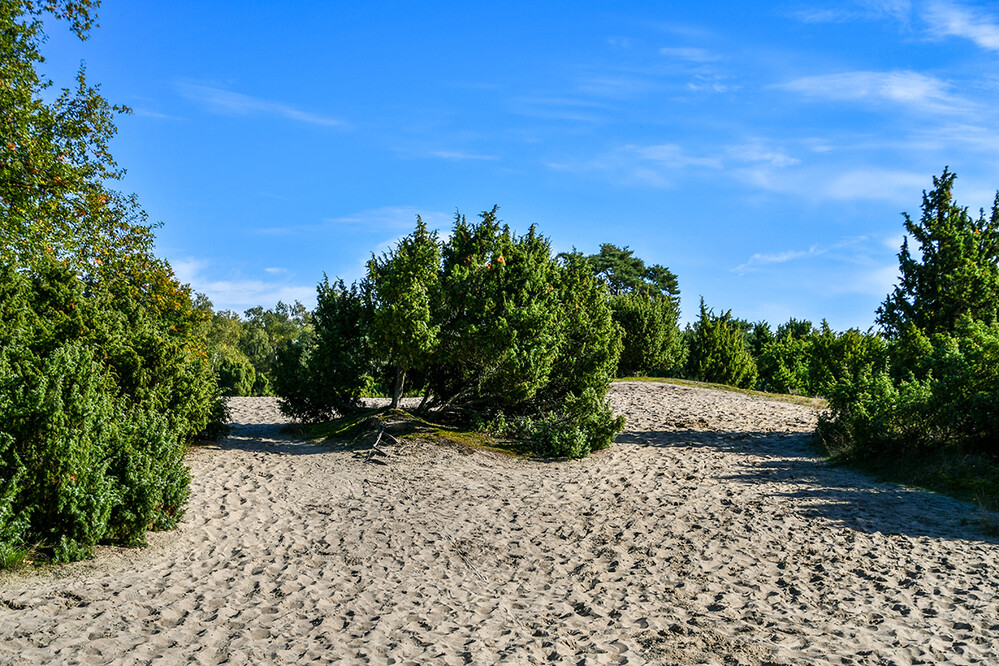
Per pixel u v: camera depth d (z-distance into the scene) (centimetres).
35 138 1533
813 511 1106
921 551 884
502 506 1145
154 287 1680
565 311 1809
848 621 645
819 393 3047
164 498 878
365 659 516
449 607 660
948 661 543
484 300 1636
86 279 1600
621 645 572
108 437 816
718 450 1759
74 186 1614
